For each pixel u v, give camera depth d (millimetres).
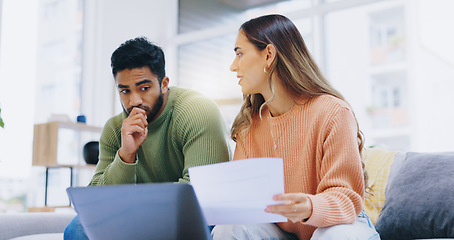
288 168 1506
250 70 1534
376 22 4766
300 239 1479
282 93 1546
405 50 4645
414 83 4590
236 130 1677
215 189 1093
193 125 1717
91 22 4898
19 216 1815
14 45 4113
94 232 1200
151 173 1846
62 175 4281
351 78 4664
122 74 1677
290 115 1529
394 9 4613
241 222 1135
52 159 3488
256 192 1057
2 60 3990
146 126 1714
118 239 1166
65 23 4668
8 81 4023
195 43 5195
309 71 1540
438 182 1639
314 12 4473
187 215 1078
